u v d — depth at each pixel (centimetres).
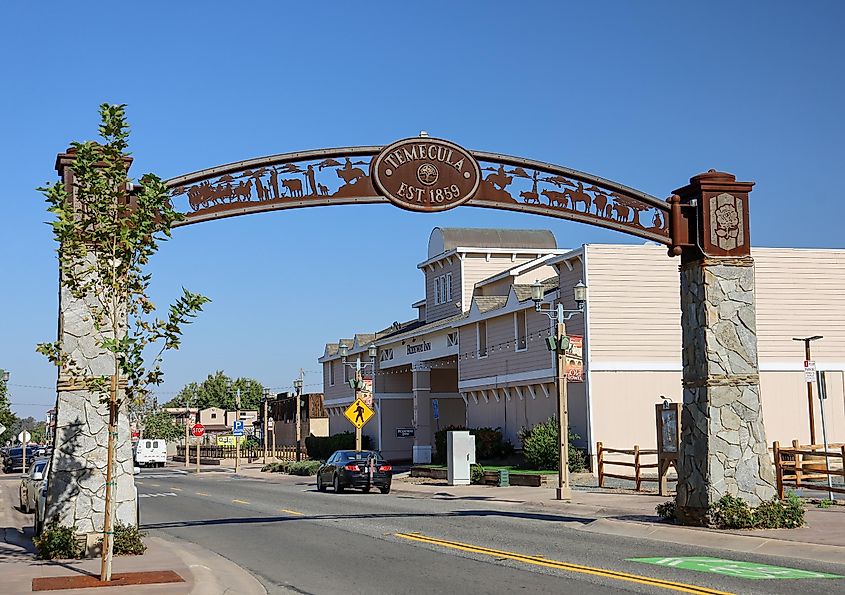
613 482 3125
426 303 5375
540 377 3747
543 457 3450
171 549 1535
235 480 4575
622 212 1711
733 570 1269
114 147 1199
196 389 14212
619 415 3447
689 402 1736
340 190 1584
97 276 1313
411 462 5553
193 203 1531
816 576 1211
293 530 1911
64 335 1400
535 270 4447
